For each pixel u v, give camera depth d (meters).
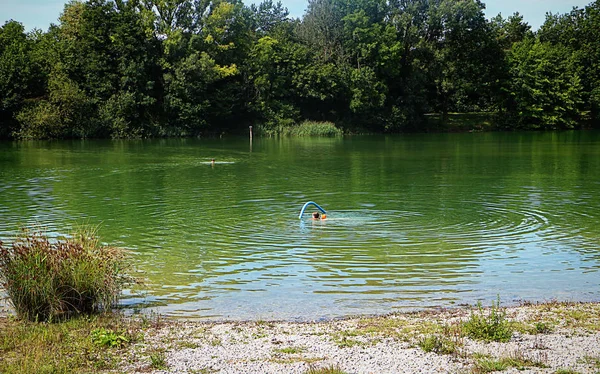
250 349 10.26
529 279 14.83
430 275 15.20
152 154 53.25
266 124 87.06
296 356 9.91
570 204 25.66
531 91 97.50
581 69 99.69
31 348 10.21
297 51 89.06
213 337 10.89
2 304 12.80
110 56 77.56
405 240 18.97
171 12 81.81
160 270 15.74
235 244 18.58
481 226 21.11
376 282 14.62
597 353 9.84
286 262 16.48
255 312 12.55
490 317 11.07
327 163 45.19
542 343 10.34
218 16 83.12
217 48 84.50
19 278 11.70
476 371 9.12
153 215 23.61
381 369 9.27
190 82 80.38
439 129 98.44
